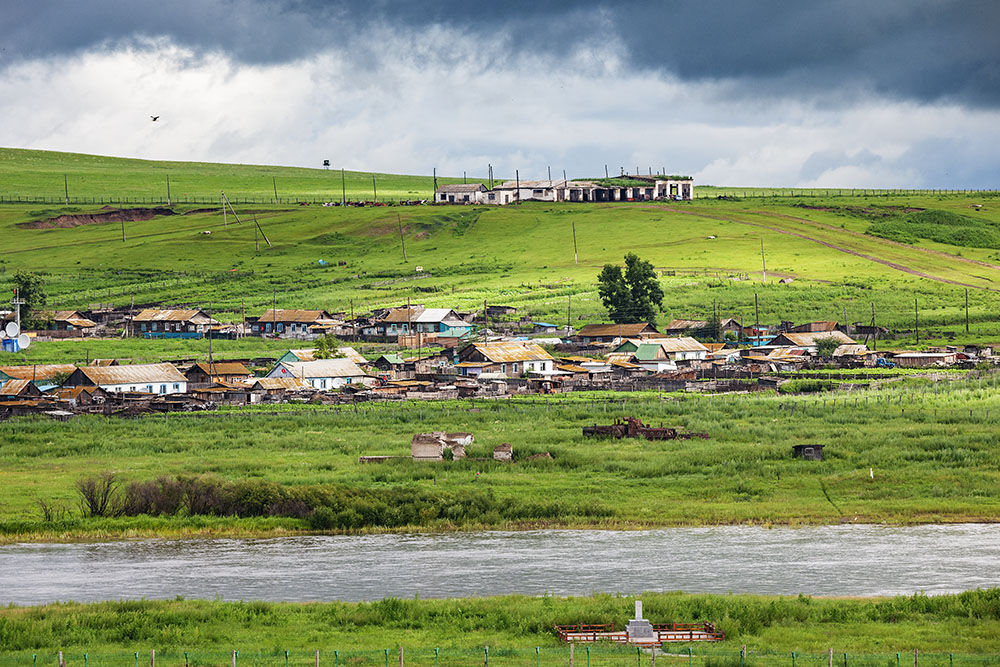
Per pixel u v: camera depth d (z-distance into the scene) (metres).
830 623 155.62
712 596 168.12
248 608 164.25
